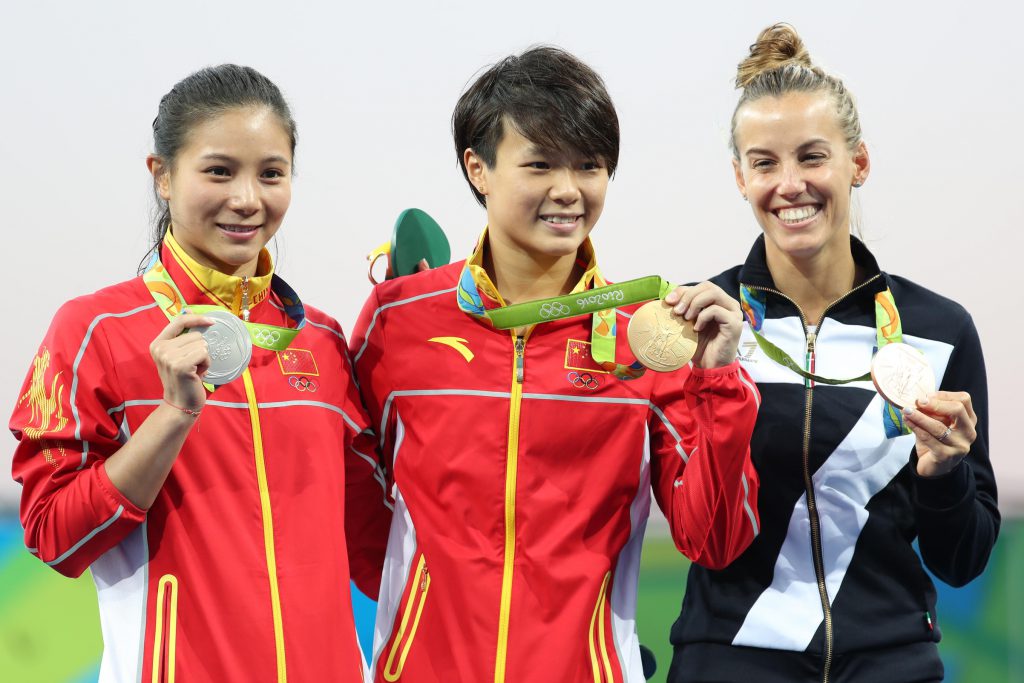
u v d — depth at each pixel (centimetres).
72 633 1037
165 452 572
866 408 703
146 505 582
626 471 673
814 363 718
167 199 652
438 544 656
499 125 651
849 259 725
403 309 697
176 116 631
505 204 652
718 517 638
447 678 646
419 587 667
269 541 620
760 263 734
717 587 706
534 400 665
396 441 691
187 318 577
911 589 702
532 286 682
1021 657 1054
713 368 624
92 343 615
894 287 735
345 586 642
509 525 652
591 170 652
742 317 625
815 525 697
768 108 695
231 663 596
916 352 662
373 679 676
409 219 791
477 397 666
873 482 700
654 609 1038
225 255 634
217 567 604
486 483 656
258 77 652
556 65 655
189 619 601
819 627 686
